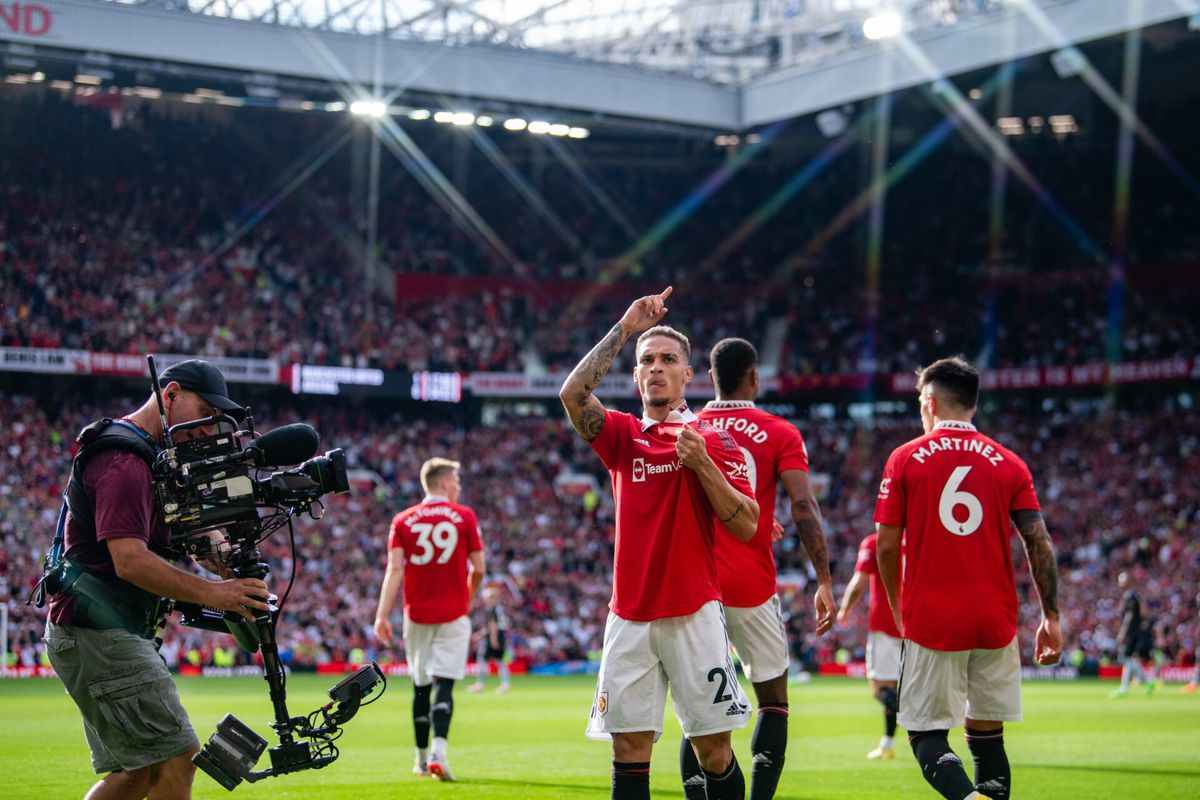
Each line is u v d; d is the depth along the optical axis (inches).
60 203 1429.6
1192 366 1478.8
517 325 1632.6
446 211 1674.5
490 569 1380.4
